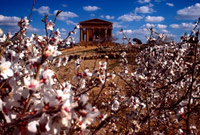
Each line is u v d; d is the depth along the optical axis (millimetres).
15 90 1204
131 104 2748
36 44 2736
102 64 2494
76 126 1547
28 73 2289
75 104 992
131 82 4082
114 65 8289
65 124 901
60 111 921
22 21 2938
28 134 969
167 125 3594
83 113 947
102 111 2980
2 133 1101
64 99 1033
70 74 5742
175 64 5180
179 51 5219
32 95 1121
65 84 2041
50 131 934
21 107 1087
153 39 4918
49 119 931
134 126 2791
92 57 11422
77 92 2494
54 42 2381
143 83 3318
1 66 1227
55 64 2648
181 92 5547
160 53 5301
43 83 1071
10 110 1067
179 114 1611
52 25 2408
